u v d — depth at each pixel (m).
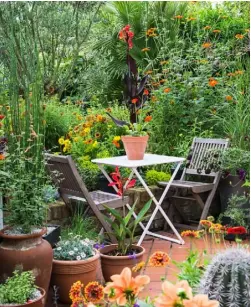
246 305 2.37
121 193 4.15
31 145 3.47
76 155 5.84
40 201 3.38
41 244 3.37
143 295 3.70
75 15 8.58
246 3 9.05
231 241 4.97
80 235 4.27
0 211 3.89
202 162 5.54
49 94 7.74
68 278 3.59
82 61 9.32
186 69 7.05
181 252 4.72
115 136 5.90
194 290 2.68
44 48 8.48
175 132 6.25
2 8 6.74
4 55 3.98
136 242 5.02
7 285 3.08
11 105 3.48
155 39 8.42
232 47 7.48
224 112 6.26
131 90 5.89
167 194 5.56
